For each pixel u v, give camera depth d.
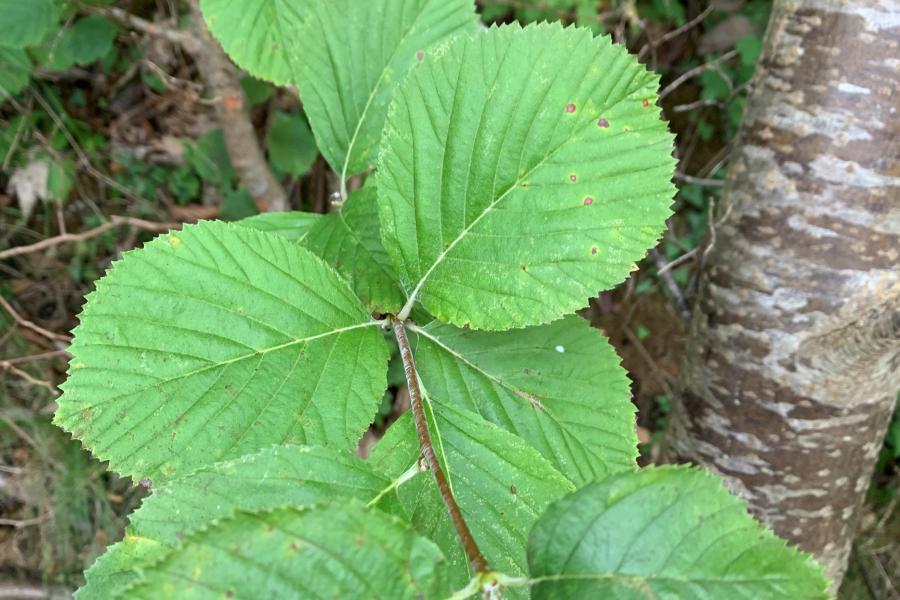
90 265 0.76
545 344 0.36
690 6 0.81
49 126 0.73
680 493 0.26
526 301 0.32
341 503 0.26
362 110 0.38
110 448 0.30
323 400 0.31
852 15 0.39
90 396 0.30
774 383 0.44
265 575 0.25
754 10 0.79
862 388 0.43
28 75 0.65
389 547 0.26
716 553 0.26
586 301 0.31
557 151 0.32
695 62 0.84
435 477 0.30
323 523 0.26
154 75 0.75
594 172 0.31
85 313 0.30
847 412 0.43
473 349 0.36
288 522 0.26
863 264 0.41
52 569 0.71
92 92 0.76
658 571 0.26
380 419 0.71
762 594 0.26
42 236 0.75
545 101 0.31
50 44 0.58
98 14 0.57
